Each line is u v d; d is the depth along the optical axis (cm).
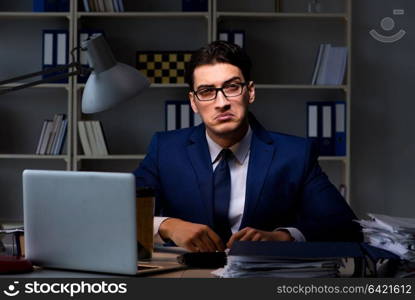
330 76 435
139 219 180
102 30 450
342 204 225
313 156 234
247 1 461
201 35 461
